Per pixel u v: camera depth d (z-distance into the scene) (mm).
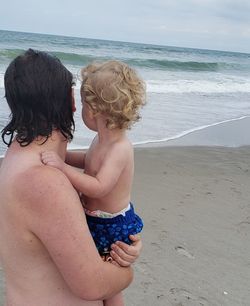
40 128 1372
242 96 16281
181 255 3920
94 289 1415
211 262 3859
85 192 1749
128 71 1820
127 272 1618
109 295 1528
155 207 4855
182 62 26203
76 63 20484
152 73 21406
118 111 1781
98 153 1917
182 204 5035
